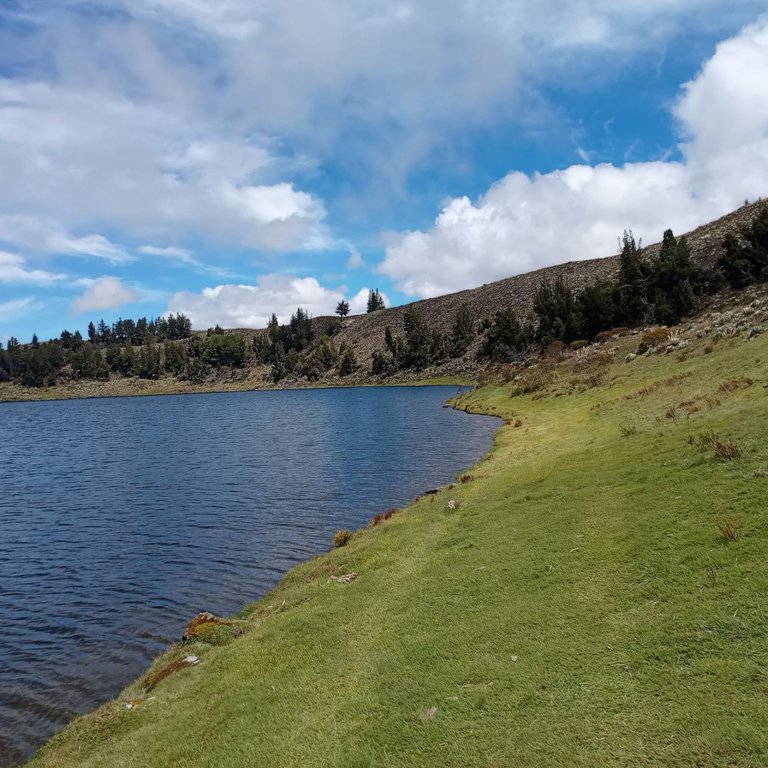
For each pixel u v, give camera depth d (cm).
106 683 1452
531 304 16100
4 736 1244
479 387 10038
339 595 1527
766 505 1102
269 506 3234
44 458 5934
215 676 1214
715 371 3098
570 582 1118
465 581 1318
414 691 896
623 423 2842
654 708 684
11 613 1936
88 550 2628
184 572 2245
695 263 9031
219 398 17938
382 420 7556
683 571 988
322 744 829
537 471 2350
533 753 669
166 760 920
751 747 578
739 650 735
